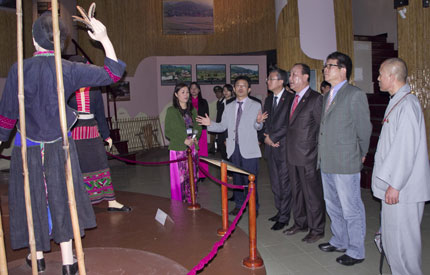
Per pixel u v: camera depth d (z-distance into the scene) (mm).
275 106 4184
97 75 2137
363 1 10562
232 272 2848
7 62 8906
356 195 3195
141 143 12109
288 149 3775
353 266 3205
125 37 11672
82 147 3914
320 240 3818
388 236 2650
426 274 3055
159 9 12266
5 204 4770
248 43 12078
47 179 2244
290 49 6988
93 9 2008
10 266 2850
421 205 2625
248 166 4375
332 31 7016
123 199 4906
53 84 2156
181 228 3781
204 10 12422
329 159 3195
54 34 1772
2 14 8711
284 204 4195
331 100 3242
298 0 6902
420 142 2520
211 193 6008
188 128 4684
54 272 2691
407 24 5293
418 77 5227
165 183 6988
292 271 3148
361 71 8539
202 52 12625
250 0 11836
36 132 2207
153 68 12422
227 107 4535
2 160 8820
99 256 3072
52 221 2293
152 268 2836
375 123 6672
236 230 3699
